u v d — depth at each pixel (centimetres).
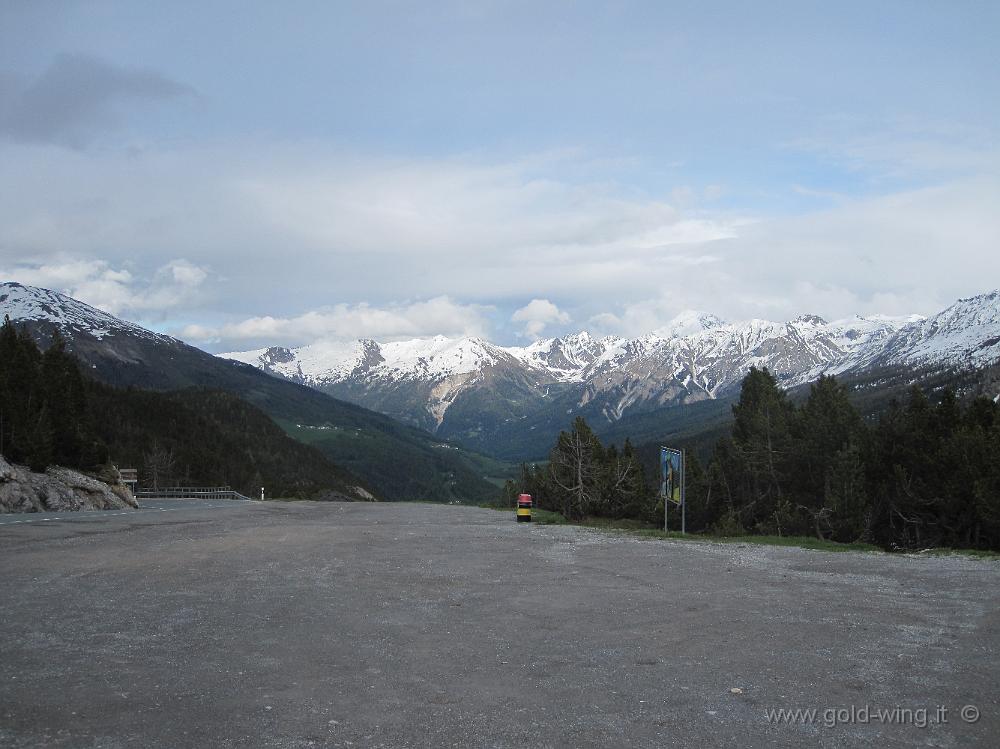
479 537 2364
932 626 1061
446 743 636
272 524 2864
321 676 819
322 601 1234
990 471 3703
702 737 655
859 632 1024
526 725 679
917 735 663
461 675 827
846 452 4572
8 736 639
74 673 818
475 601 1248
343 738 645
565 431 5541
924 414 4609
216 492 9262
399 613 1147
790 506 4947
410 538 2308
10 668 836
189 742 632
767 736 658
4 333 5572
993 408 4644
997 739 655
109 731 654
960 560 1808
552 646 952
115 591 1309
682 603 1233
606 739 648
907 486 4347
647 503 5541
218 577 1472
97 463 5600
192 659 880
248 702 732
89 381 14400
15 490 4125
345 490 17400
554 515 5466
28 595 1268
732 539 2527
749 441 5678
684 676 827
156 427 13875
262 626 1052
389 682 799
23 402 5159
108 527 2625
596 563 1725
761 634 1015
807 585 1409
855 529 4444
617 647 948
